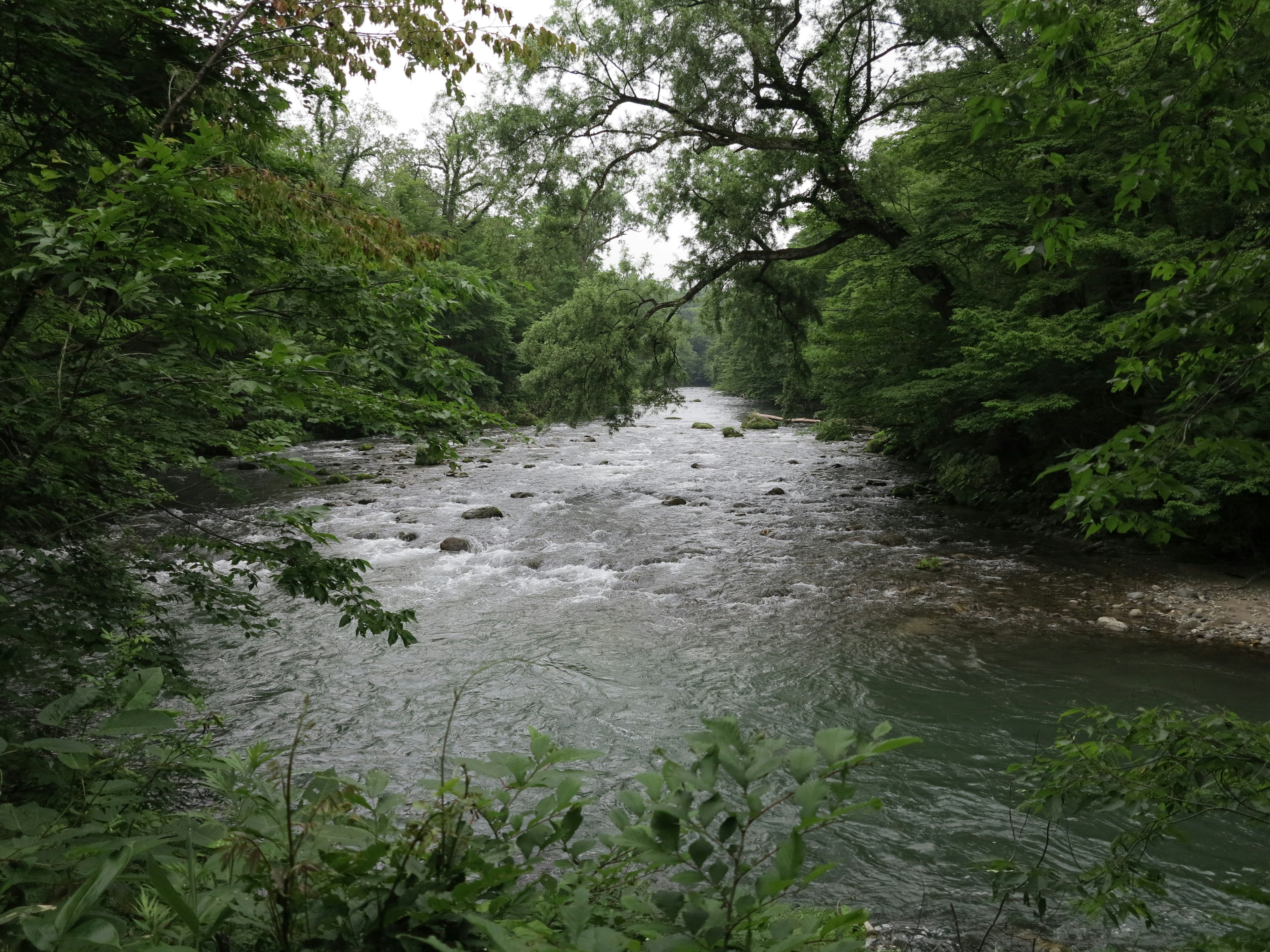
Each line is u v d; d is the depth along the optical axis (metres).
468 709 8.77
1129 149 13.68
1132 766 3.23
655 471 26.22
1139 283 16.72
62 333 5.13
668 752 7.75
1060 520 17.41
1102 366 16.03
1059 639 11.05
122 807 2.09
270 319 4.98
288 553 5.81
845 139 18.77
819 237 23.78
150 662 5.15
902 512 19.84
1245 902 5.29
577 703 9.01
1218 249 3.21
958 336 18.44
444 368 5.64
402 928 1.37
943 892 5.52
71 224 3.18
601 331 21.19
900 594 13.30
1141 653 10.48
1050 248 3.38
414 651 10.55
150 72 5.89
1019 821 6.48
